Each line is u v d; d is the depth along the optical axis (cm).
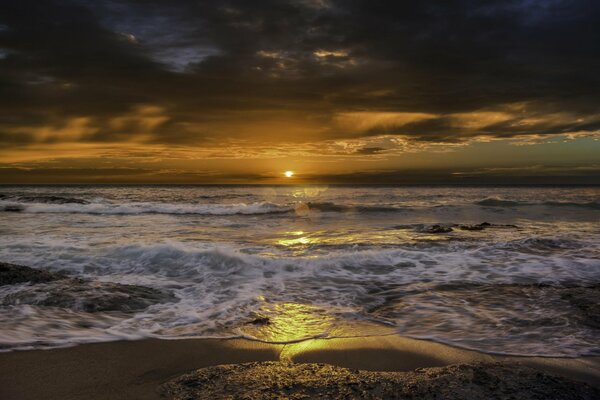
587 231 1479
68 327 443
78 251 922
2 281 609
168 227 1605
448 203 2978
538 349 389
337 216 2197
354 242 1152
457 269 790
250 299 587
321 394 287
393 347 400
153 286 657
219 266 789
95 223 1734
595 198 3531
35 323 446
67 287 583
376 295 618
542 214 2281
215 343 411
